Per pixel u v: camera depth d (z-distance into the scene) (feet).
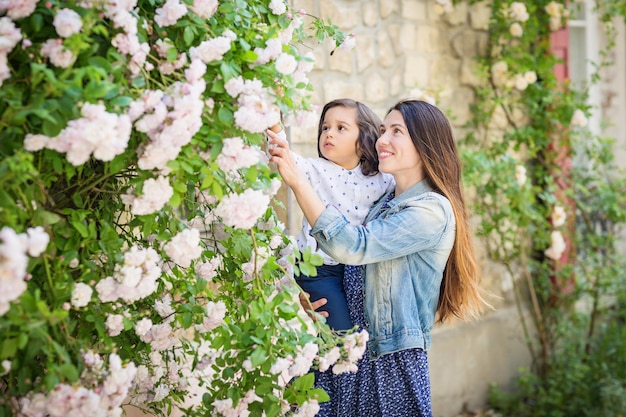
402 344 7.43
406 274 7.59
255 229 7.02
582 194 15.34
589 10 16.46
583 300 15.97
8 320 5.11
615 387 13.74
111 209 6.84
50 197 5.81
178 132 5.50
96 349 6.11
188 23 6.04
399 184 8.04
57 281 5.78
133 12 5.86
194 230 6.17
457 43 13.85
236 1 6.43
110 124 5.09
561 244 13.99
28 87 5.40
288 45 6.69
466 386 14.16
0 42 5.00
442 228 7.50
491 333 14.57
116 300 6.37
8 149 5.24
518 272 15.06
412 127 7.75
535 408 14.20
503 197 14.23
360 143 8.57
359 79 12.21
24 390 5.65
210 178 5.95
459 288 8.01
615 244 15.83
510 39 14.52
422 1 13.21
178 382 7.47
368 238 7.14
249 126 5.92
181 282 7.22
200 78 6.03
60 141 5.19
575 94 14.60
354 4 12.09
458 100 13.94
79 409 5.35
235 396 6.56
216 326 6.76
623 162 16.70
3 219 5.12
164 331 6.63
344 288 7.96
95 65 5.43
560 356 14.58
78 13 5.42
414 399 7.52
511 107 14.16
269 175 6.82
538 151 15.05
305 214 7.14
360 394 7.59
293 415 6.50
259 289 6.63
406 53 12.96
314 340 6.54
